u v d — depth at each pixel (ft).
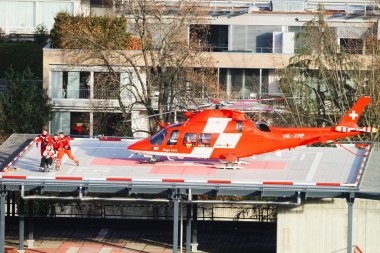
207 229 408.67
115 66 499.51
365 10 585.22
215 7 588.09
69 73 533.96
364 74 476.54
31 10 645.92
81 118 536.42
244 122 364.79
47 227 408.67
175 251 347.36
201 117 367.45
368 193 341.62
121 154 385.29
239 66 548.72
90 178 349.00
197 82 470.80
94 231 405.59
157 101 504.43
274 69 544.21
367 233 358.64
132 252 380.37
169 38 473.67
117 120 516.32
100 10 633.61
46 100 497.46
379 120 450.30
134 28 504.43
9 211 414.82
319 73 475.72
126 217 419.54
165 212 419.54
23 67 615.57
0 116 485.56
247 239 398.21
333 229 359.46
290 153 384.68
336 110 467.93
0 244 351.46
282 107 467.52
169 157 373.20
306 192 344.08
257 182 345.51
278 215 360.89
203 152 364.79
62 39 502.79
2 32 641.40
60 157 362.74
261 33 584.40
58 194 414.41
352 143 395.34
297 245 360.89
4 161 374.63
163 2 539.70
